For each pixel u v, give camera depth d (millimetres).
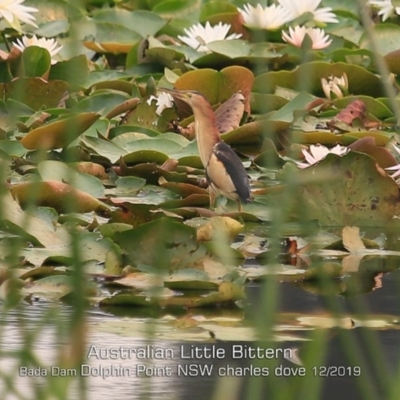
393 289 8227
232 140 12281
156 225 8477
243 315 7484
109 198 10375
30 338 5656
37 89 13445
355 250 9383
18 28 13273
